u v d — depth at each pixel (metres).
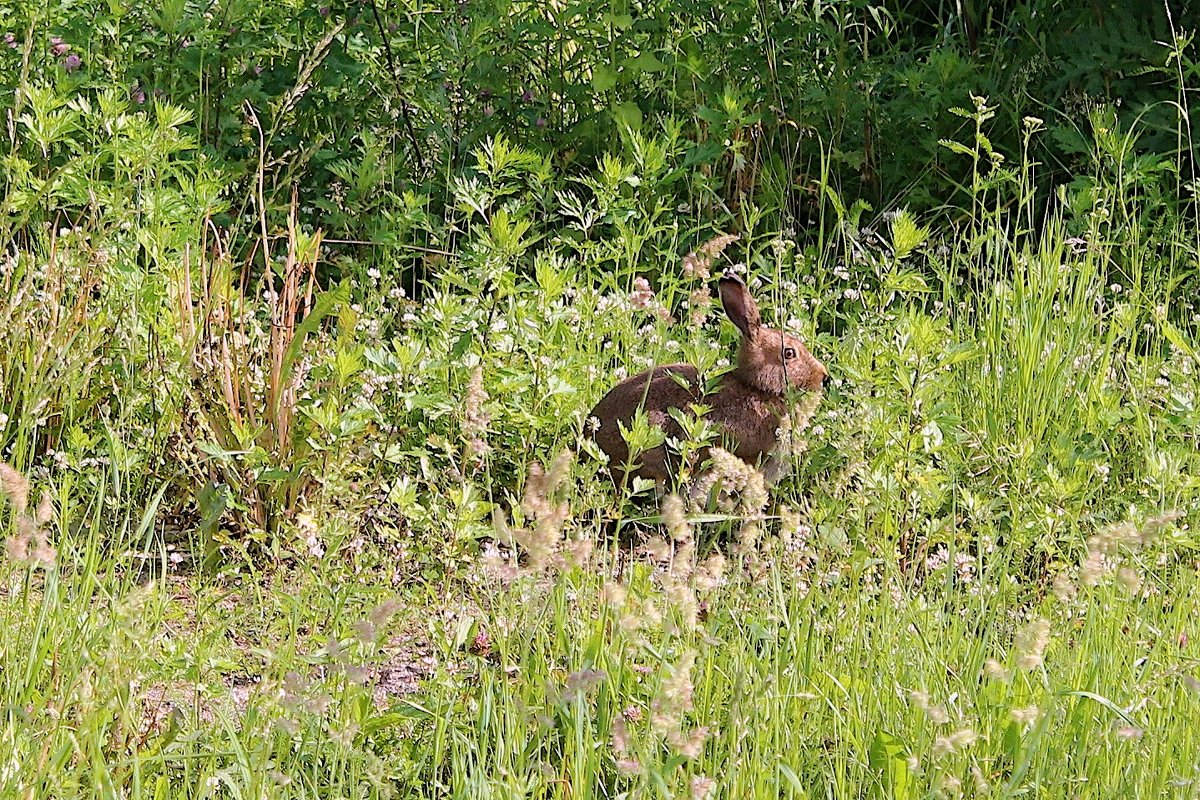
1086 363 11.80
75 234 11.49
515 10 16.47
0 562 8.05
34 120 12.38
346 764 7.05
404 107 15.31
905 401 10.45
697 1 15.57
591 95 15.63
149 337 10.80
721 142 14.80
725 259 14.11
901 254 12.04
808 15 16.19
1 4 14.12
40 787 6.36
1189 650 7.87
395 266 13.48
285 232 12.73
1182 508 9.53
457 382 10.96
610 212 13.42
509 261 13.24
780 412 10.96
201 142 14.60
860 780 7.12
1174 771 7.05
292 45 15.05
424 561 9.00
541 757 7.43
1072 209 13.28
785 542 8.16
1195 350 11.50
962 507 9.92
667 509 7.05
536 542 6.91
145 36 14.91
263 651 7.56
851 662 7.74
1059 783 6.92
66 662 7.28
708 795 6.56
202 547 9.05
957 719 7.00
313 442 9.92
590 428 10.94
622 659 7.50
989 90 15.50
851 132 15.80
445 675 7.60
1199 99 15.12
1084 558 8.57
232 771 6.95
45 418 10.32
